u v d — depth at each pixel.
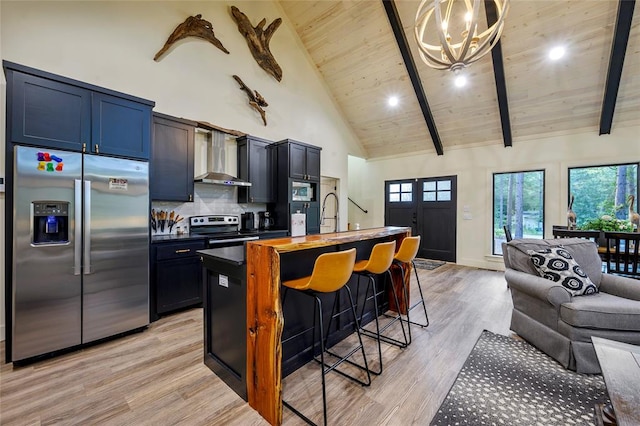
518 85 4.32
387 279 3.25
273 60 4.66
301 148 4.68
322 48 5.14
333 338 2.46
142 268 2.67
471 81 4.53
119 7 3.13
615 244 3.21
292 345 2.09
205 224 3.83
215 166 3.91
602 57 3.66
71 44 2.81
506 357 2.21
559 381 1.89
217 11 4.03
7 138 2.03
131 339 2.53
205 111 3.88
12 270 2.06
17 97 2.06
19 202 2.06
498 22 2.11
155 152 3.17
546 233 4.84
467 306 3.37
